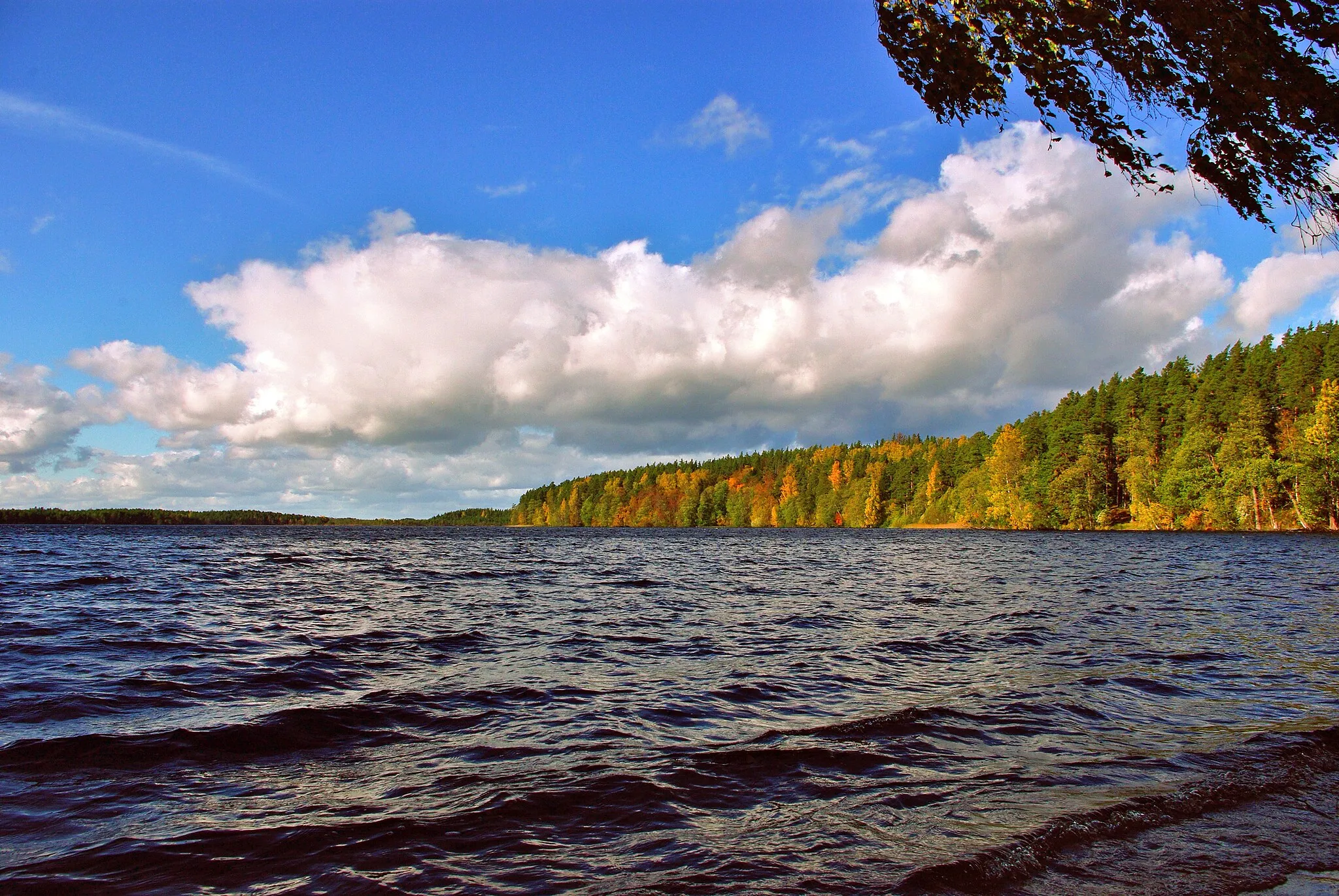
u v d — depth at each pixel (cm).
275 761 689
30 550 5153
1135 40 541
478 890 449
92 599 2034
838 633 1487
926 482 12538
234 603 1981
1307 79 503
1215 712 882
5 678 993
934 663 1171
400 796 601
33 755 686
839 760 700
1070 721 839
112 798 591
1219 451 7594
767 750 726
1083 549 5009
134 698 906
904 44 620
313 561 4062
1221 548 4741
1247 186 560
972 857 497
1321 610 1830
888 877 469
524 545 6919
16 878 454
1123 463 8812
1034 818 565
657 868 480
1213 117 547
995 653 1261
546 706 896
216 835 522
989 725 823
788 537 9025
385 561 4131
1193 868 492
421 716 847
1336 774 675
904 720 835
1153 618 1702
